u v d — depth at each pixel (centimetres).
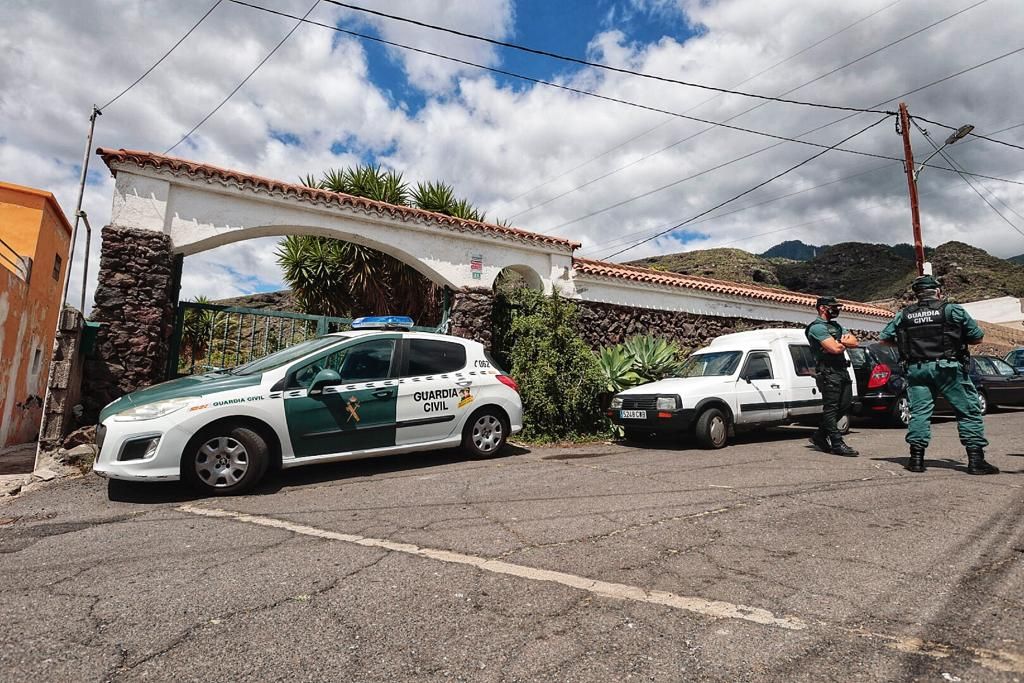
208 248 872
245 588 292
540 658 221
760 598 275
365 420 589
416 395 627
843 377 706
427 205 1380
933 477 536
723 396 784
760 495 478
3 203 1302
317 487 537
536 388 895
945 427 989
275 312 896
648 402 783
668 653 224
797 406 855
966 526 379
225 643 234
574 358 939
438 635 241
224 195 844
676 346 1098
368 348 620
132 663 218
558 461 673
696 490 501
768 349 866
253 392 529
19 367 1233
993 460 622
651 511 433
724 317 1415
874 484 512
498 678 207
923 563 316
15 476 591
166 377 823
